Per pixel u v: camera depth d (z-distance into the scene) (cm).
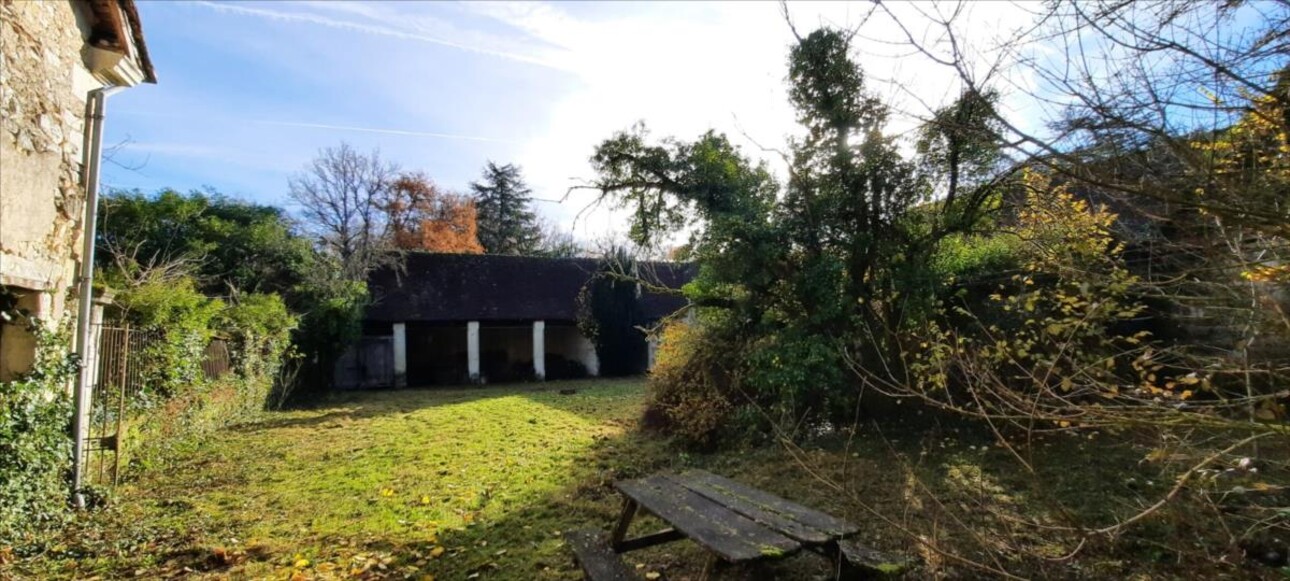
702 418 798
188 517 527
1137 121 206
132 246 1336
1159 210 261
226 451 839
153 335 797
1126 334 553
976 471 554
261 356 1306
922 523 435
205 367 991
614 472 676
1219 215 218
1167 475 444
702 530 298
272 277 1655
